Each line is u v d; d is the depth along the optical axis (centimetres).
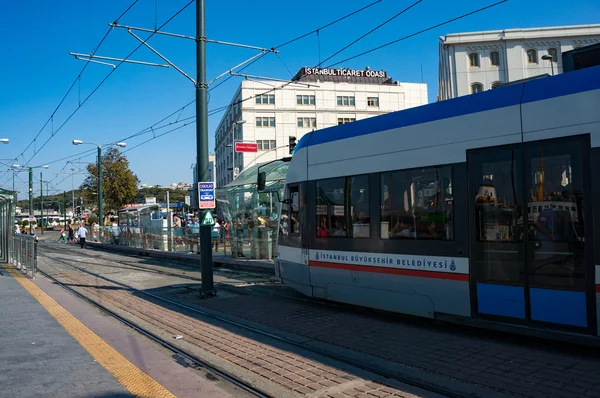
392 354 633
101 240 3828
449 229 704
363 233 841
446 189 709
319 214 941
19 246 1853
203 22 1126
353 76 7450
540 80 628
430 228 730
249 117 6669
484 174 666
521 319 623
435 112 738
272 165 1680
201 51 1123
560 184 589
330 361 612
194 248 2173
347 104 7081
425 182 740
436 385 513
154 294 1191
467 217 682
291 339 725
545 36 5000
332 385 524
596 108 564
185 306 1021
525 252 619
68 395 501
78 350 679
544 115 608
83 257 2578
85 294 1211
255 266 1628
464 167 689
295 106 6838
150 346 708
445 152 714
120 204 4800
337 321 835
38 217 9975
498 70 5109
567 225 581
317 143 958
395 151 789
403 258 768
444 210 712
